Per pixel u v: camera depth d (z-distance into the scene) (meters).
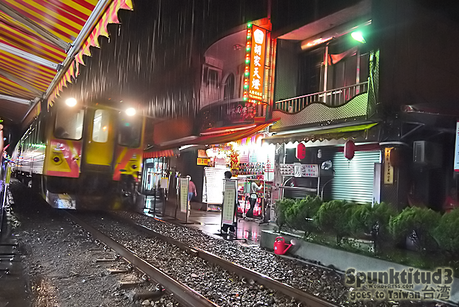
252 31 13.25
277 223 8.87
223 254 8.10
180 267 7.02
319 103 11.67
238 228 12.35
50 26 4.67
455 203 9.34
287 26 12.97
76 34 4.74
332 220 7.29
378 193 10.13
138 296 5.17
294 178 13.32
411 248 6.29
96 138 14.37
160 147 21.17
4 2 4.30
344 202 7.56
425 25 10.51
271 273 6.68
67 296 5.14
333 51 12.59
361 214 6.73
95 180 14.34
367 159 11.12
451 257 5.46
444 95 10.36
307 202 8.13
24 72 7.05
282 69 13.63
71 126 13.83
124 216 13.73
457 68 10.71
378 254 6.46
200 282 6.07
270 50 13.70
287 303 5.32
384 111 9.40
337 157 12.20
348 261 6.80
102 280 5.95
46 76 6.99
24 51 5.73
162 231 10.88
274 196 13.63
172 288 5.53
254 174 15.50
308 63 13.67
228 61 18.33
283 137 12.35
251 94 13.18
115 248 8.21
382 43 9.86
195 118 18.81
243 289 5.88
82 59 5.01
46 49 5.50
